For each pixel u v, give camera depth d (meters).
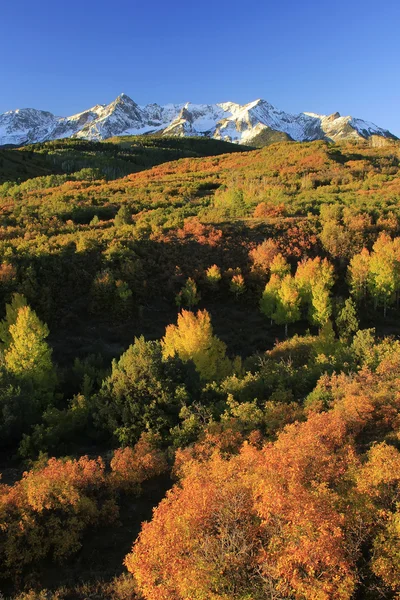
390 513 11.48
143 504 17.48
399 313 50.94
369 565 11.00
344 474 13.70
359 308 50.06
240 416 23.03
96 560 14.43
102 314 47.50
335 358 31.50
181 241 57.66
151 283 51.53
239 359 32.84
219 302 52.56
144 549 12.11
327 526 10.73
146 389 25.00
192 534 11.57
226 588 10.70
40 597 12.48
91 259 51.66
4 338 36.69
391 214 61.69
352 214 62.22
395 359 28.22
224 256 55.94
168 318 49.12
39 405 28.14
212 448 19.16
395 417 19.80
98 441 24.69
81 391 31.67
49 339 43.69
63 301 47.50
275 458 13.93
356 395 22.78
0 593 13.08
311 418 19.31
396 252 50.59
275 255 53.72
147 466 18.39
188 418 23.31
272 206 69.06
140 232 58.78
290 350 36.03
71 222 64.19
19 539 14.16
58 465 17.27
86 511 15.55
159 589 11.07
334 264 54.94
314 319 45.47
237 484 12.72
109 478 17.34
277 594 10.25
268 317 50.22
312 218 63.16
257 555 11.06
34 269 48.16
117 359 40.53
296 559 10.19
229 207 74.31
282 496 11.45
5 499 14.95
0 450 23.64
